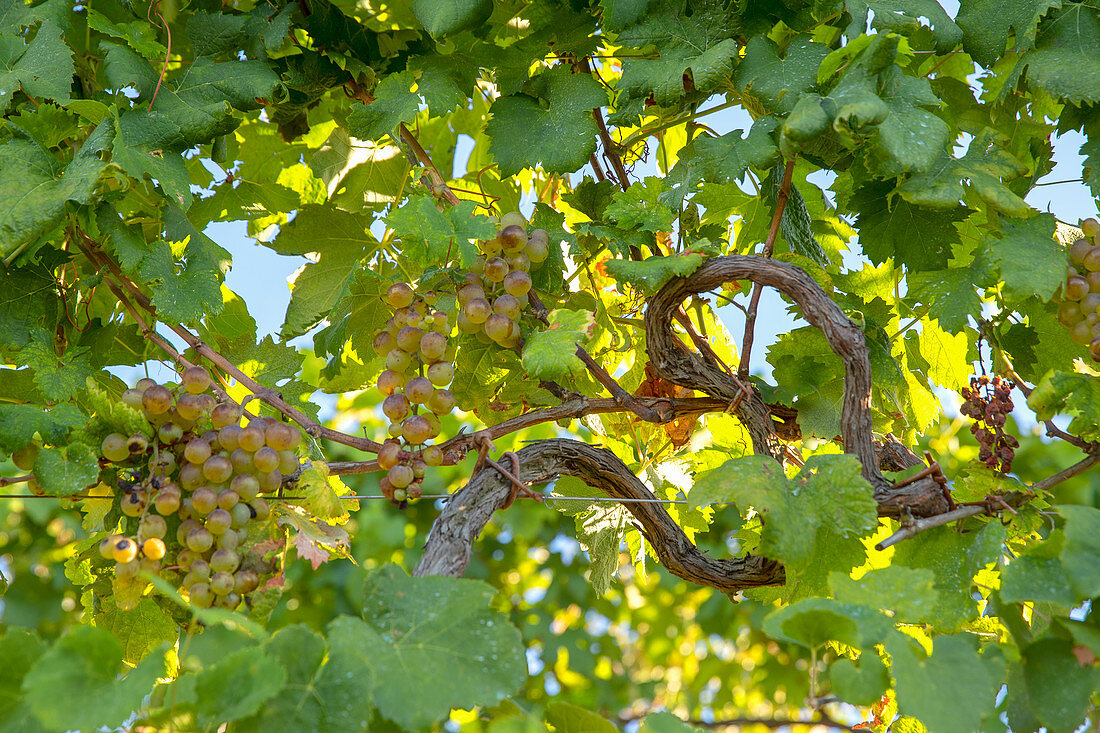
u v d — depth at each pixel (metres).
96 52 1.48
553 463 1.36
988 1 1.37
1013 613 1.12
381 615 1.06
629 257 1.46
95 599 1.43
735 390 1.41
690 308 1.71
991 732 1.12
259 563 1.20
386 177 1.88
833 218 1.85
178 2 1.57
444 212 1.43
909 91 1.26
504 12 1.64
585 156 1.41
